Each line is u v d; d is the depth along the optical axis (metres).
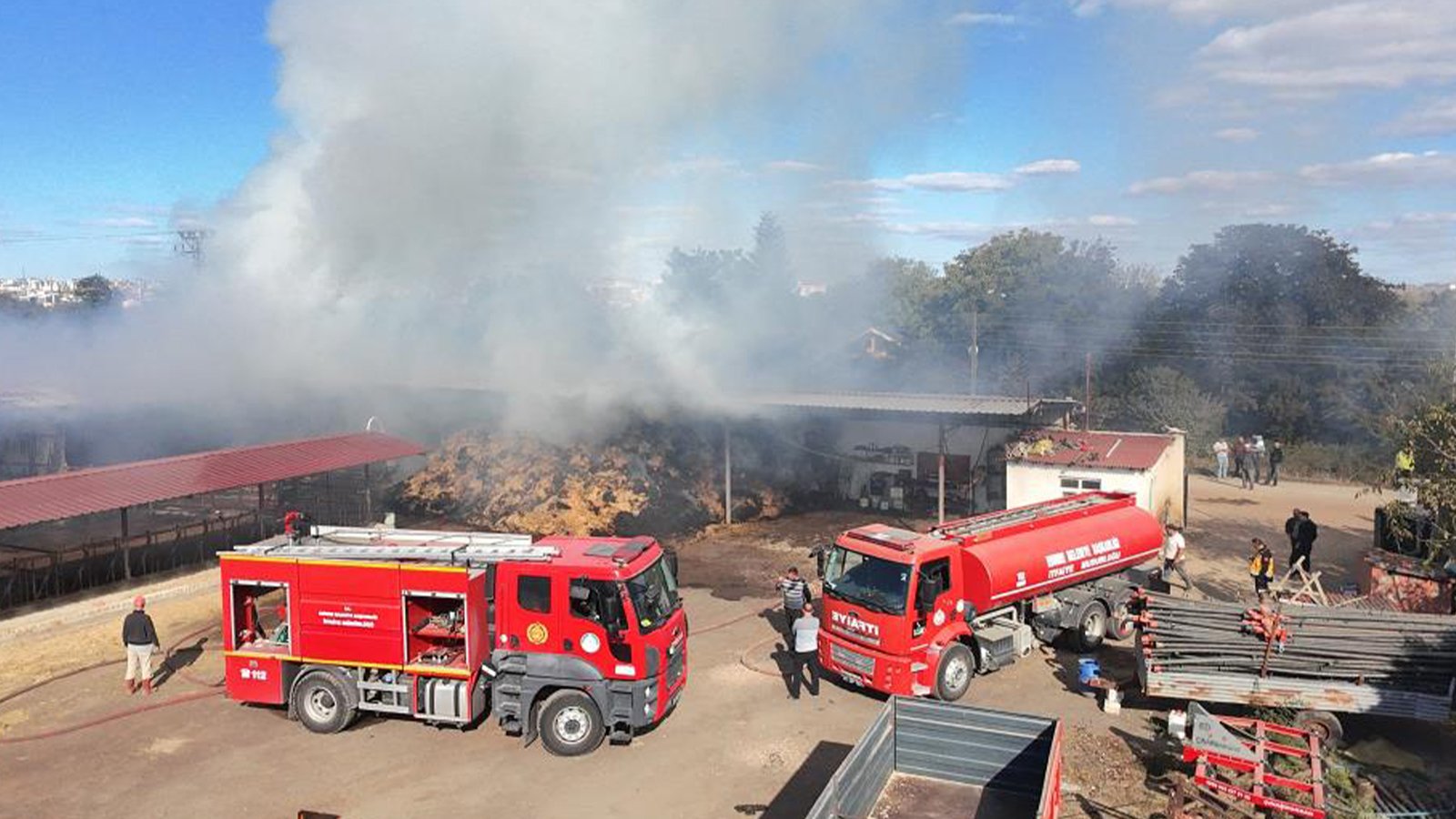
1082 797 10.95
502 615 12.46
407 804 11.13
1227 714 12.85
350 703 12.88
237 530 23.78
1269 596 17.16
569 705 12.27
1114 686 13.56
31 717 13.55
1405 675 11.84
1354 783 11.15
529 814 10.88
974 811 10.14
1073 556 15.68
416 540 13.63
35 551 20.53
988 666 14.61
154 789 11.52
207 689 14.54
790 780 11.68
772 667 15.51
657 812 10.93
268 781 11.69
